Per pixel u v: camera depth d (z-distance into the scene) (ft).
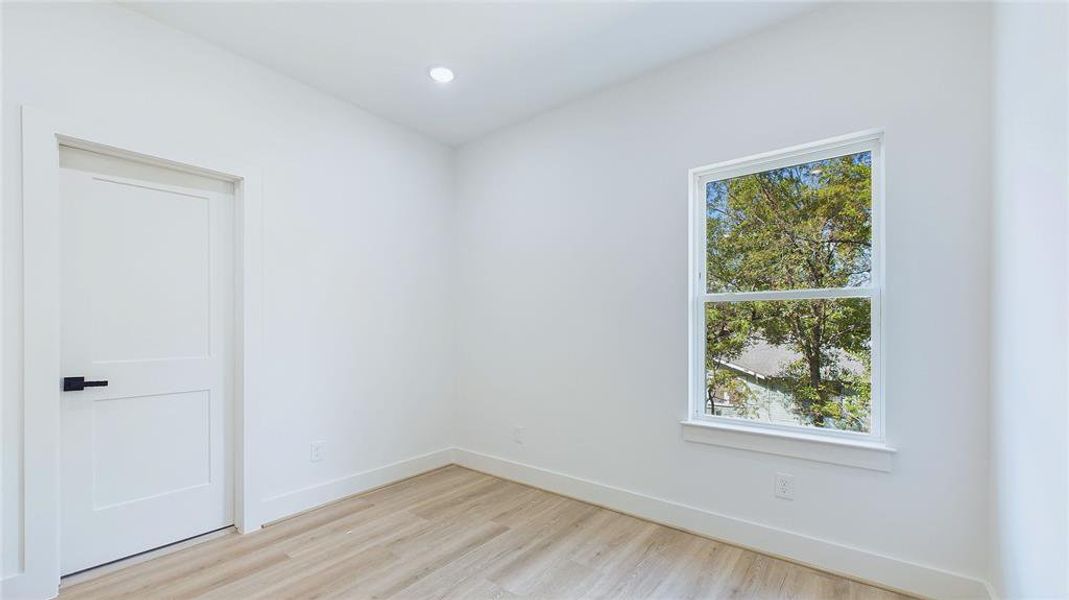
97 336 6.92
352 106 10.09
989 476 5.67
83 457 6.75
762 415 7.73
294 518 8.68
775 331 7.63
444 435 12.04
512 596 6.23
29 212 6.09
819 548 6.83
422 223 11.64
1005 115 5.22
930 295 6.12
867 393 6.79
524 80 9.09
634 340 8.94
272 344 8.63
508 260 11.17
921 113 6.20
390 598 6.17
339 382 9.72
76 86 6.50
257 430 8.34
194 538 7.82
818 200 7.29
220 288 8.25
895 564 6.27
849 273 6.99
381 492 10.05
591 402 9.53
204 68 7.80
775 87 7.37
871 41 6.56
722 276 8.23
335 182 9.74
